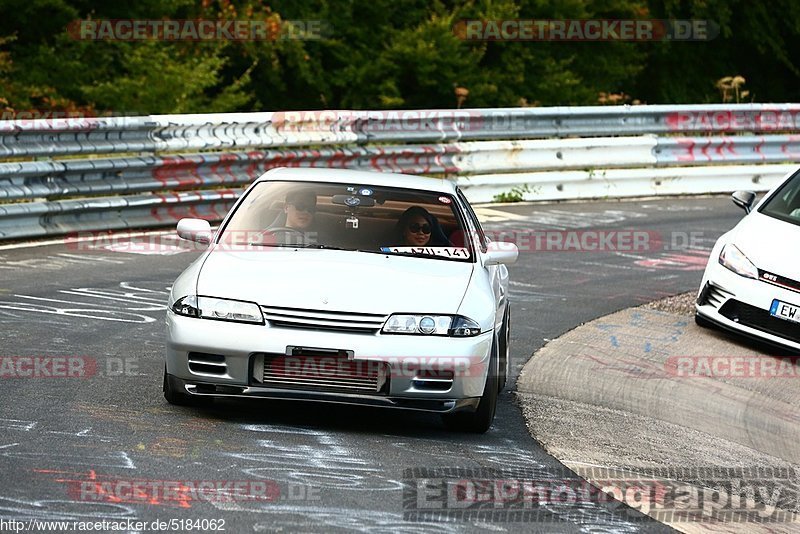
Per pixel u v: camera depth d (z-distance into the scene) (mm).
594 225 36656
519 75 65625
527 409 18094
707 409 19453
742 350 23719
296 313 15219
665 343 23641
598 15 73125
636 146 43000
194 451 14023
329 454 14445
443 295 15867
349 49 64188
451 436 16125
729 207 41875
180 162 32031
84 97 54188
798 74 82750
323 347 15047
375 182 18594
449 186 19156
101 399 16203
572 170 42125
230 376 15141
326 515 12031
